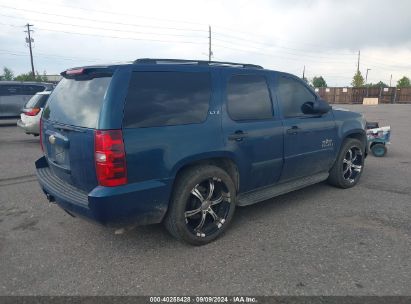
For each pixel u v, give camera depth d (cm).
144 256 332
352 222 406
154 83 317
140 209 306
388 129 808
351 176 554
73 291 277
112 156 283
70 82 359
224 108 363
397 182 579
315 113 468
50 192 347
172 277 295
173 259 325
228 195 370
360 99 4788
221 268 308
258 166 398
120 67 302
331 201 482
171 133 318
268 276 294
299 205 467
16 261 325
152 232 385
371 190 532
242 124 377
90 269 310
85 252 342
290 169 444
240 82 387
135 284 286
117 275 299
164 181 315
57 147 354
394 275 292
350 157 545
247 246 349
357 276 292
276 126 413
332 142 500
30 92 1519
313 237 367
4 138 1158
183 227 335
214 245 353
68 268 312
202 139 339
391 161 761
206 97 351
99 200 283
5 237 377
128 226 311
